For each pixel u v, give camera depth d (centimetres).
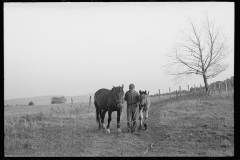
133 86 1341
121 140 1147
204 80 3212
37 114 1962
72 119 1772
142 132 1302
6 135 1261
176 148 983
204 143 1035
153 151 954
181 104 2395
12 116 1797
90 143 1105
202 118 1533
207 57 3181
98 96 1399
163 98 4031
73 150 1002
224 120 1406
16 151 1007
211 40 3170
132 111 1326
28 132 1338
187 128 1297
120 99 1231
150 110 2391
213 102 2283
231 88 3183
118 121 1302
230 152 865
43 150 1016
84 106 2547
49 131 1366
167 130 1291
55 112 1992
